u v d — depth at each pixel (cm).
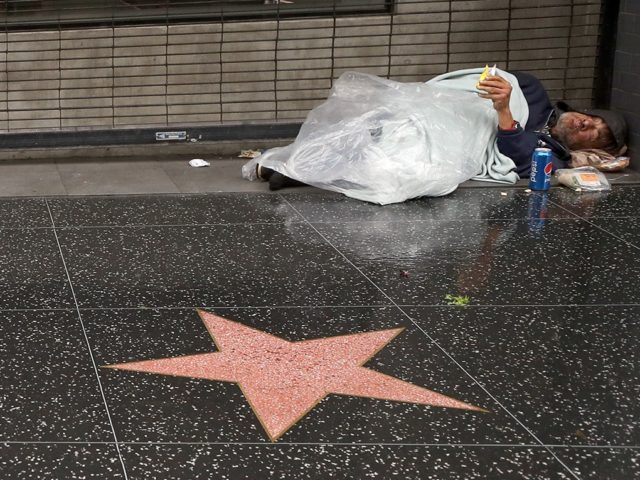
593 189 600
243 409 333
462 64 725
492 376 360
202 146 679
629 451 312
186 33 659
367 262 471
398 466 301
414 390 348
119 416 327
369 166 572
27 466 298
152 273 454
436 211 553
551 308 422
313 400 340
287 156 605
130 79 695
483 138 610
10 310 411
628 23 641
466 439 317
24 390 344
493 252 488
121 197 575
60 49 646
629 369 368
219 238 503
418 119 587
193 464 301
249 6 677
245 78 706
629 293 440
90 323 399
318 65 713
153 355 371
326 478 294
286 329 396
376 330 396
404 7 703
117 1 665
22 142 636
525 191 596
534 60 707
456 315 412
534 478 296
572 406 340
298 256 478
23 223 524
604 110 655
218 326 397
